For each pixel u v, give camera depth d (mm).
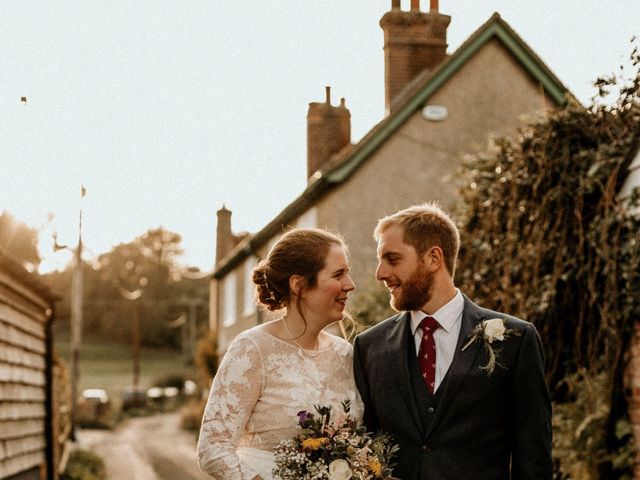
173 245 89625
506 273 7688
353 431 3619
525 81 15328
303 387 3781
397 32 15883
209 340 26203
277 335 3842
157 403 46312
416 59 15875
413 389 3850
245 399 3688
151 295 85750
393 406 3852
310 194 15227
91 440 27688
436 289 3893
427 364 3877
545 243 7273
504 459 3799
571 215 7078
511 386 3779
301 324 3863
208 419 3660
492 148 8664
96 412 35281
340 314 3885
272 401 3734
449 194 14867
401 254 3865
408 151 14859
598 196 6965
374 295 10695
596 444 6605
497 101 15172
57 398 14219
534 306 7312
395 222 3941
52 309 11336
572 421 6812
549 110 7621
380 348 3979
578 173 7074
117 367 71312
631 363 6410
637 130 6609
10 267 8289
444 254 3900
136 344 46344
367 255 14469
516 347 3789
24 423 9906
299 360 3826
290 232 3938
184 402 47406
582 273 6984
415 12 15891
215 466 3547
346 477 3418
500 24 15172
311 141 17062
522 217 7652
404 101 14867
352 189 14602
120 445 25969
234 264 22781
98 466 18672
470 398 3740
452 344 3875
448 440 3734
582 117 7141
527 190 7609
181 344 84000
